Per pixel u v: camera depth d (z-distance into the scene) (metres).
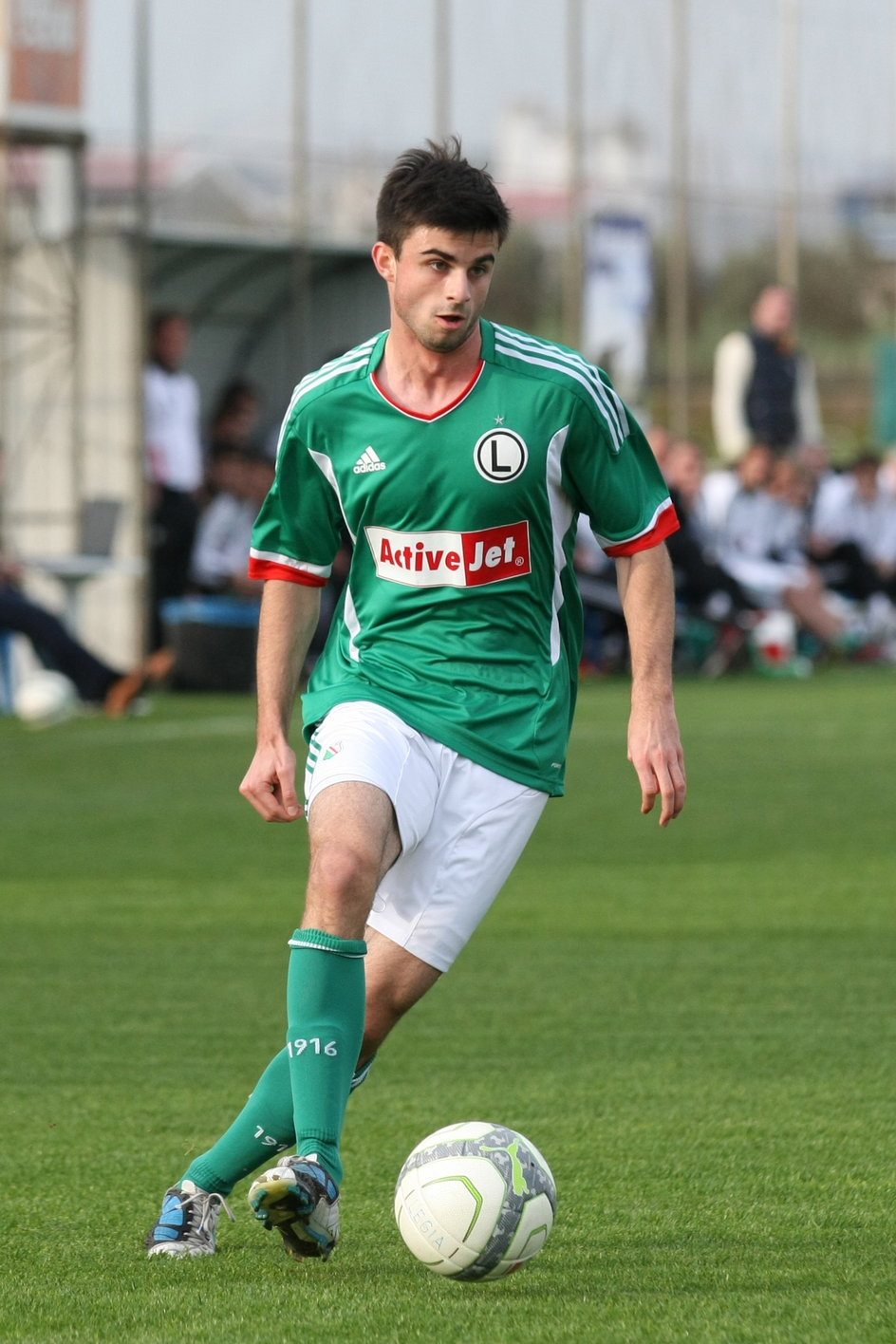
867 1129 16.09
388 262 12.84
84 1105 17.25
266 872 30.45
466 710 13.10
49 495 59.47
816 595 69.06
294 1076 11.94
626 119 80.94
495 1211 11.41
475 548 13.17
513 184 79.31
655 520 13.49
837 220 88.75
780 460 70.94
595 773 42.53
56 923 26.33
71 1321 10.95
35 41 56.56
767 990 22.17
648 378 83.19
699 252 84.75
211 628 58.38
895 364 89.12
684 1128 16.19
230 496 60.62
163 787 39.78
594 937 25.45
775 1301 11.16
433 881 12.91
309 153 71.56
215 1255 12.67
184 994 22.08
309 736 13.44
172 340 61.97
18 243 58.91
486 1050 19.36
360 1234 13.24
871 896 28.34
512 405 13.00
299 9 71.12
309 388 13.26
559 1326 10.64
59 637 52.50
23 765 42.75
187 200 69.62
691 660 67.19
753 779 41.41
